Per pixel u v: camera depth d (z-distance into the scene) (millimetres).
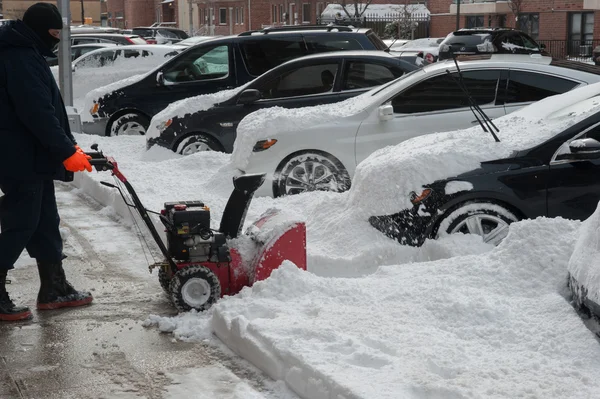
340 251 6688
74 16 69500
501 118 7648
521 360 4223
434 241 6535
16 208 5469
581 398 3738
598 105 6809
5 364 4805
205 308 5543
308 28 14344
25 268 6812
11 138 5371
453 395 3791
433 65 9633
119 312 5719
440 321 4844
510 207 6582
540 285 5254
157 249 7410
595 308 4328
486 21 50688
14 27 5336
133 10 86062
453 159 6664
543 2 45875
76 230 8195
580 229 5340
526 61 9297
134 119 14438
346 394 3855
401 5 55000
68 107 14547
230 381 4508
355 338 4535
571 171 6477
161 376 4605
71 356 4918
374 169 6855
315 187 9203
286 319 4879
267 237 5762
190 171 10555
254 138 9234
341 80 11492
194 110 11812
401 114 9164
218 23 70688
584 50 43656
